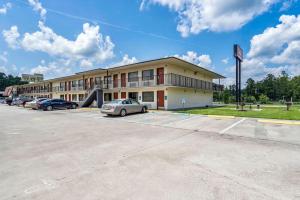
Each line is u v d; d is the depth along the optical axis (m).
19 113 18.22
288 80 59.94
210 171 3.96
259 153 5.21
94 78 30.98
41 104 21.67
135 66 23.55
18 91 61.53
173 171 3.97
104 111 15.02
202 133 8.16
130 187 3.28
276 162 4.49
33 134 8.04
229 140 6.82
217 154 5.14
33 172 3.96
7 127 9.91
